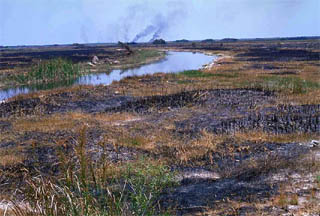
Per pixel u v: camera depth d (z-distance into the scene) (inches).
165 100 764.0
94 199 206.4
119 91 870.4
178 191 322.7
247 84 903.7
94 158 399.9
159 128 557.0
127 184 298.4
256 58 1887.3
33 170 384.5
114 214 208.7
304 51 2349.9
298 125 540.1
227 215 268.7
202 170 385.7
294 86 820.6
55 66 1366.9
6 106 748.6
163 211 275.4
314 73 1153.4
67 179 210.1
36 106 743.1
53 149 447.2
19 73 1465.3
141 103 749.9
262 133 503.8
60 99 799.7
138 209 227.5
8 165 399.9
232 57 2052.2
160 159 416.2
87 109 721.0
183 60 2256.4
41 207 197.2
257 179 344.5
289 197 292.4
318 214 258.5
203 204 293.9
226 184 339.3
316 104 666.2
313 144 443.2
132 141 482.0
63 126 564.1
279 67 1366.9
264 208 275.6
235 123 568.1
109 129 546.3
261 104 688.4
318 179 324.8
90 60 2159.2
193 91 829.2
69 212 192.1
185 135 516.1
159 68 1743.4
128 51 2903.5
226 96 771.4
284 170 361.4
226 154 429.4
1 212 235.1
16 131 546.0
